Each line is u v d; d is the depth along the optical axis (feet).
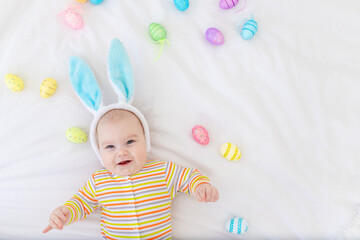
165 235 4.77
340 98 5.43
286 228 5.02
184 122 5.30
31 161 5.04
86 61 5.30
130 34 5.43
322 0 5.93
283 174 5.13
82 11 5.48
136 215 4.65
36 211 4.98
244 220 4.91
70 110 5.15
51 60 5.23
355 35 5.80
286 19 5.84
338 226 4.84
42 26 5.32
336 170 5.09
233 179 5.15
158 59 5.40
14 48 5.18
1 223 4.94
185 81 5.37
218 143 5.25
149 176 4.82
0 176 4.99
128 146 4.65
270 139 5.23
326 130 5.27
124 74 5.08
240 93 5.39
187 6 5.56
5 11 5.25
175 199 5.12
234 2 5.57
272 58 5.57
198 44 5.60
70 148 5.09
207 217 5.08
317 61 5.64
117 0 5.57
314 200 5.00
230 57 5.56
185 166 5.21
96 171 5.01
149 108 5.28
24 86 5.13
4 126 5.05
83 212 4.73
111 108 4.82
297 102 5.38
